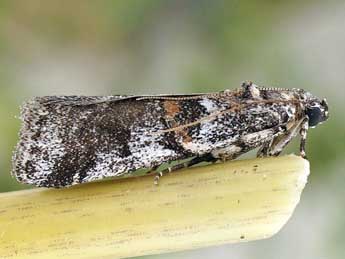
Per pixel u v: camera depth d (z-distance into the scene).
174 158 0.05
